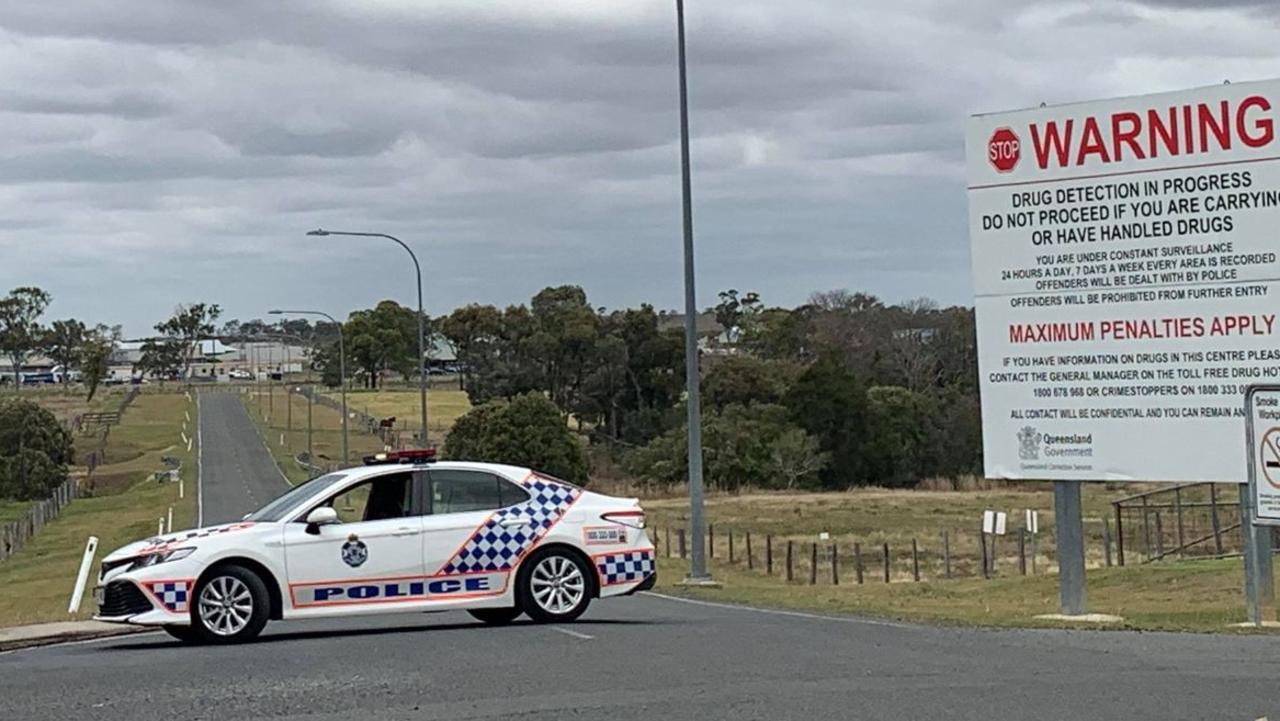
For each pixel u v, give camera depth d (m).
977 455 82.31
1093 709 9.70
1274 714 9.50
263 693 10.68
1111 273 15.78
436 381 162.38
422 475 15.15
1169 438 15.59
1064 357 16.09
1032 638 14.12
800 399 80.62
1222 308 15.25
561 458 68.94
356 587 14.59
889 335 106.44
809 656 12.44
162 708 10.14
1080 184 15.88
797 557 42.78
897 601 22.83
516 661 12.14
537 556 15.31
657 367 95.50
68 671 12.16
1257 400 14.43
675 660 12.16
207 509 65.44
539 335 95.38
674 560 40.53
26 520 61.50
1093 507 60.44
